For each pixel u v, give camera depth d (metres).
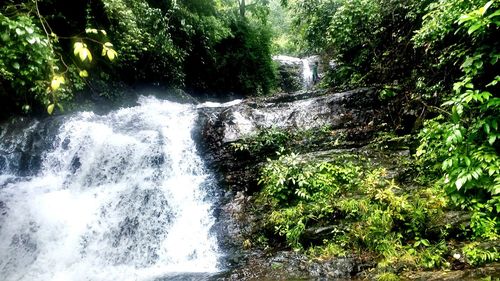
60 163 6.42
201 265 4.65
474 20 3.83
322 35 10.12
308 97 7.48
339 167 5.37
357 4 8.08
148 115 7.91
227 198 5.71
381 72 7.42
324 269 3.88
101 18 8.49
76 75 7.73
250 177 5.88
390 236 4.04
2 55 6.00
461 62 5.12
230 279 3.98
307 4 10.24
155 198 5.37
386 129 6.27
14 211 5.09
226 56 14.59
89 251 4.83
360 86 7.43
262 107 7.20
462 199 4.10
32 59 6.38
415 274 3.47
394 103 6.52
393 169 5.19
